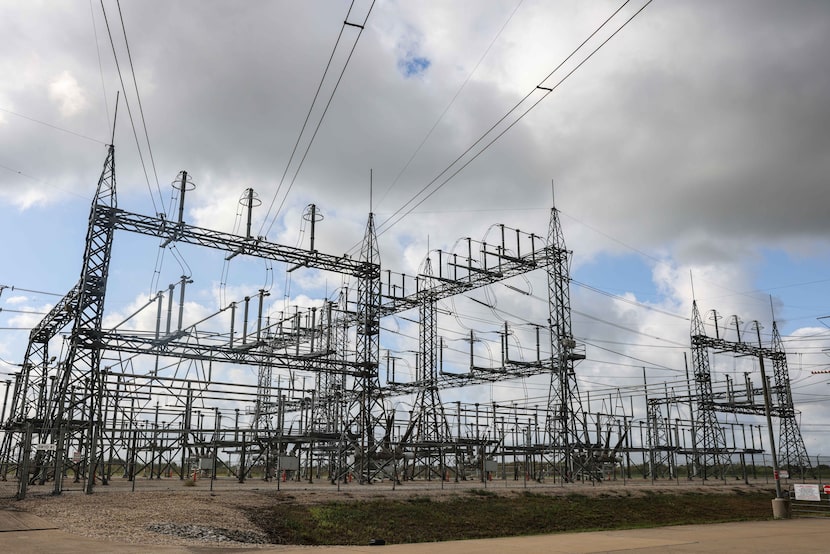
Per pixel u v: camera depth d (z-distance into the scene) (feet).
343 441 156.25
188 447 164.35
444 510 108.58
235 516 85.46
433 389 193.77
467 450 184.44
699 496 153.28
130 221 121.70
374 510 101.65
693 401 234.99
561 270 179.32
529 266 174.50
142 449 157.28
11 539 59.93
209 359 133.59
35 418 136.36
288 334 171.22
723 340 240.32
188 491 105.60
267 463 164.76
